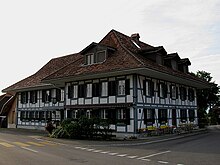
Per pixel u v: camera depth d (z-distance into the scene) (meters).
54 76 26.67
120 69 20.91
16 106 38.69
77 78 24.86
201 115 47.78
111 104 23.06
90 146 16.25
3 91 38.12
